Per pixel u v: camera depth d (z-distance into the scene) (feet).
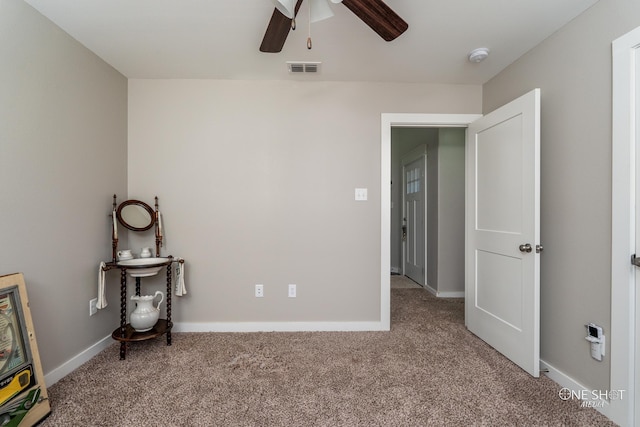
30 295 5.19
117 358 6.57
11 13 4.82
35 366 4.74
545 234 6.00
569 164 5.44
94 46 6.39
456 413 4.80
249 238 8.10
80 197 6.33
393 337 7.68
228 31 5.86
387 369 6.11
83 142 6.40
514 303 6.33
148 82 7.93
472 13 5.25
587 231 5.10
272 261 8.13
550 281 5.90
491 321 7.09
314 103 8.09
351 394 5.28
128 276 7.93
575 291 5.33
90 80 6.57
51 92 5.58
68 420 4.65
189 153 8.00
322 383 5.62
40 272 5.39
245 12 5.28
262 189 8.09
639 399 4.35
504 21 5.47
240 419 4.67
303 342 7.38
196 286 8.08
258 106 8.06
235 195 8.07
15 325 4.61
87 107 6.50
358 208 8.14
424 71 7.47
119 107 7.58
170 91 7.95
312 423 4.58
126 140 7.86
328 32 5.84
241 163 8.07
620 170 4.50
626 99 4.42
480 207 7.57
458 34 5.90
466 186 8.15
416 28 5.70
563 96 5.57
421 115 8.11
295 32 5.83
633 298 4.41
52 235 5.64
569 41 5.44
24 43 5.03
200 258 8.06
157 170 7.95
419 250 13.79
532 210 5.78
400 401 5.09
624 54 4.43
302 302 8.18
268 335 7.82
